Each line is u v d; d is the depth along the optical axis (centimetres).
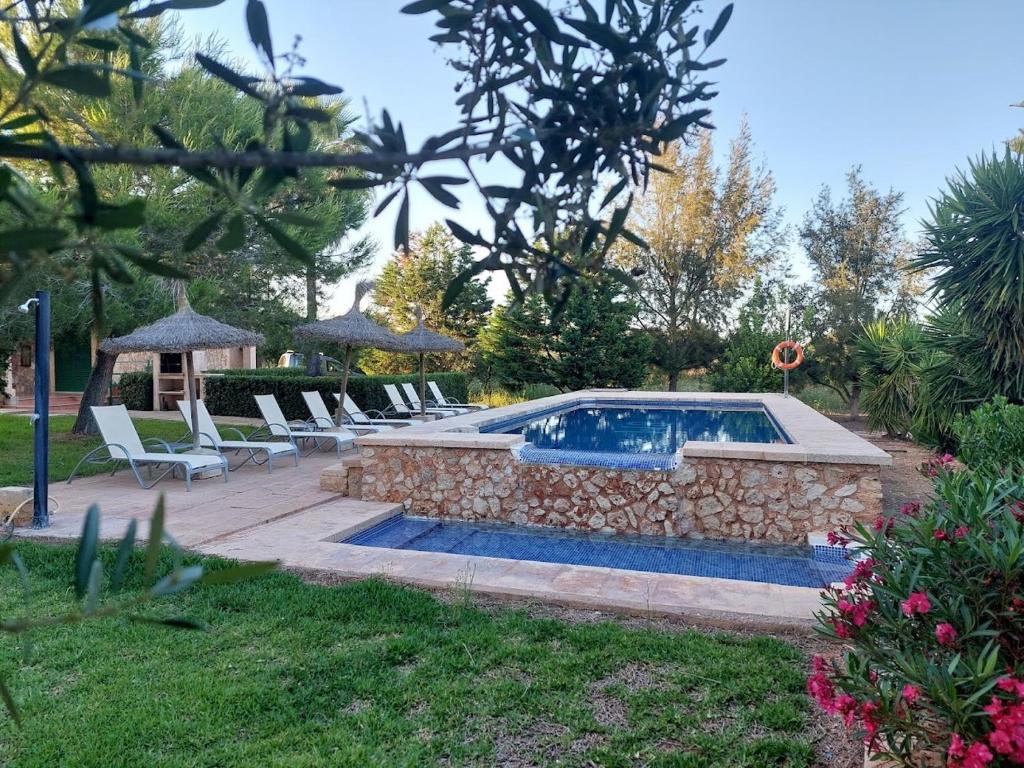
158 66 873
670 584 464
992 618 218
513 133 96
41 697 313
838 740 285
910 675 212
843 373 2014
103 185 708
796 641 384
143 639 377
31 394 2094
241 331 940
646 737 287
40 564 496
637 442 1112
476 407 1678
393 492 779
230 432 1389
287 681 332
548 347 2175
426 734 291
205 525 635
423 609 418
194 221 853
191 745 280
